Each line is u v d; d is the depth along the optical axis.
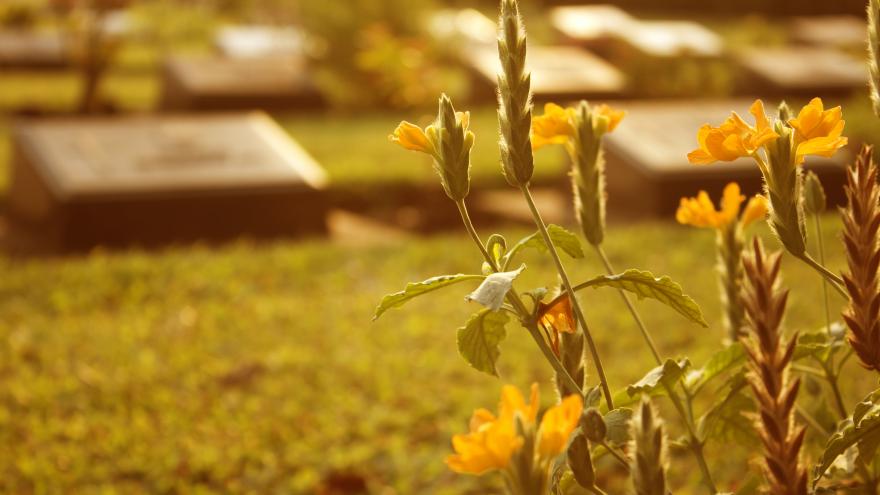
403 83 16.02
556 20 23.86
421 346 5.00
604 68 16.59
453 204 10.02
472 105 16.33
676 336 4.84
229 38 22.86
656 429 0.74
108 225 8.09
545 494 0.64
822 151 0.88
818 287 5.43
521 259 6.56
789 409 0.76
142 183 8.21
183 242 8.32
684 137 9.16
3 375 4.65
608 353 4.67
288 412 4.16
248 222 8.48
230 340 5.15
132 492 3.54
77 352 4.96
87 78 15.17
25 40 20.83
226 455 3.76
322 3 16.44
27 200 8.84
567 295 1.00
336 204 10.09
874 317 0.86
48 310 5.70
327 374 4.61
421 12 17.11
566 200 9.91
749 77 15.84
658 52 16.55
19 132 9.18
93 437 3.98
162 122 9.54
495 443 0.63
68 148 8.77
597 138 1.22
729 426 1.25
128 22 24.97
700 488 3.07
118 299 5.95
